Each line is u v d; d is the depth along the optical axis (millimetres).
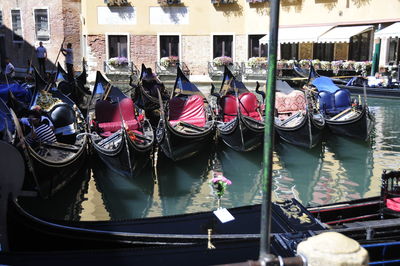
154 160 8367
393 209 4566
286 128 9547
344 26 19484
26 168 5910
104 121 9047
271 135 2285
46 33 23312
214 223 4117
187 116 9781
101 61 21844
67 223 4242
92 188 7309
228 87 11281
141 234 3965
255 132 9008
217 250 3512
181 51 21781
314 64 19797
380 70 18188
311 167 8484
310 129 9086
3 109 7547
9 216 4113
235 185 7578
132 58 21875
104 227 4188
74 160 7070
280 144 10023
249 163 8812
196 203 6770
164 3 21375
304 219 4094
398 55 19016
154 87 12352
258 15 20969
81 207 6566
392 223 3977
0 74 12156
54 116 8531
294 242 3459
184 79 11344
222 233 3984
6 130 6133
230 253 3477
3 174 4297
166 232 4078
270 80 2242
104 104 9086
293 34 19844
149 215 6316
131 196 7008
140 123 9109
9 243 4266
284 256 3309
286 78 18734
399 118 12992
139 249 3529
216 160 9000
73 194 7074
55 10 22891
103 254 3463
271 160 2307
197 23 21547
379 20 18516
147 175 8000
